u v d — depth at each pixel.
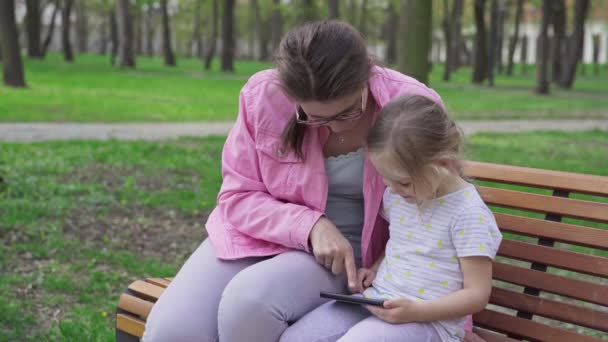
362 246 2.52
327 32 2.21
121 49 31.55
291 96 2.25
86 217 5.88
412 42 6.80
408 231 2.32
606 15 52.06
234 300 2.25
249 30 58.69
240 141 2.63
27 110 13.38
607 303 2.28
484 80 33.53
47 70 26.31
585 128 13.88
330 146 2.54
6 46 17.58
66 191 6.55
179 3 42.53
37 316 3.93
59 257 4.92
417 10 6.75
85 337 3.61
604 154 9.66
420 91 2.44
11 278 4.44
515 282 2.46
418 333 2.15
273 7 34.31
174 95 18.83
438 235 2.24
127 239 5.44
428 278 2.24
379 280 2.37
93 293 4.32
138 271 4.73
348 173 2.53
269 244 2.56
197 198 6.62
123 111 14.23
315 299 2.37
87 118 12.79
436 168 2.14
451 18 44.84
